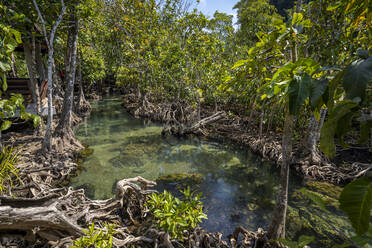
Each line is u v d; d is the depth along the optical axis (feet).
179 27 37.68
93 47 56.03
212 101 48.19
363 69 2.63
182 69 36.81
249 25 32.94
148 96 57.11
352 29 13.80
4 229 8.11
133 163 23.09
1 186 11.34
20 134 24.93
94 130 36.04
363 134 2.64
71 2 20.44
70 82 24.48
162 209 11.27
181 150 28.25
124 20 35.47
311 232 13.28
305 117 26.84
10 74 45.01
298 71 4.00
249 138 31.09
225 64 36.88
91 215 11.46
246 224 13.92
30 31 19.93
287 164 9.87
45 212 8.62
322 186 19.19
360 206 2.55
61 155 21.56
